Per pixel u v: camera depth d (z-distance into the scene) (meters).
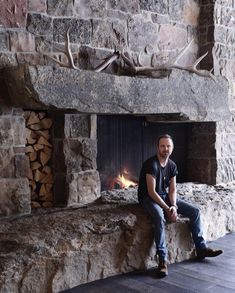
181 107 3.76
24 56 3.12
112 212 3.14
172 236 3.26
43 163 3.45
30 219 2.96
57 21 3.31
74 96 3.02
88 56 3.51
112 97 3.24
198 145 4.55
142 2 3.88
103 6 3.59
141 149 4.19
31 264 2.50
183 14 4.26
